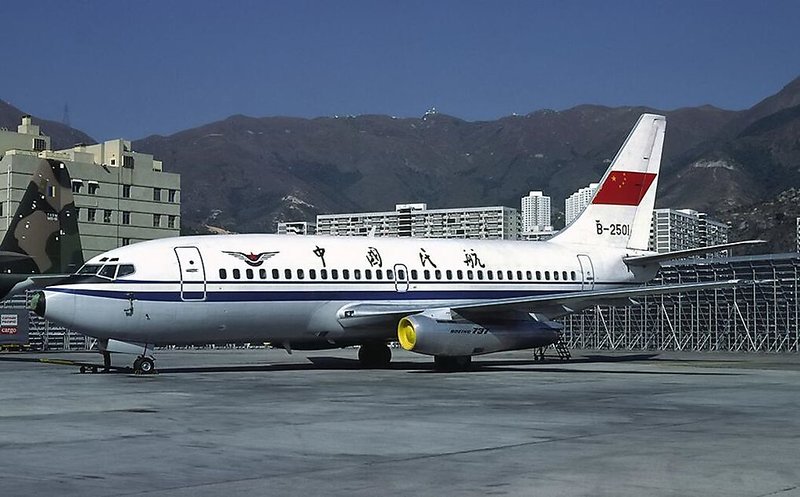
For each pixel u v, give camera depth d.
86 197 122.12
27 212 42.97
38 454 15.15
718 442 16.55
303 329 37.78
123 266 33.75
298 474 13.40
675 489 12.30
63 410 21.72
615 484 12.63
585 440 16.78
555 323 38.69
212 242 36.25
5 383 29.70
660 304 69.75
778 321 63.09
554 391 27.27
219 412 21.34
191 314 34.59
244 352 58.88
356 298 38.56
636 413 21.22
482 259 43.19
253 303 35.84
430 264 41.28
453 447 15.95
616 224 48.06
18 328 66.31
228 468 13.89
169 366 40.53
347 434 17.61
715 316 66.06
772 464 14.20
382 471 13.64
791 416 20.67
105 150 128.38
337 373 35.59
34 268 42.94
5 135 121.88
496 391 27.25
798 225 147.50
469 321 36.62
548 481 12.84
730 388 28.56
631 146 48.66
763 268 63.25
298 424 19.09
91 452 15.37
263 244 37.25
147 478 13.08
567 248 46.47
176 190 132.25
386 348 41.84
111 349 34.12
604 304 41.56
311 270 37.56
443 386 29.08
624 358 51.38
